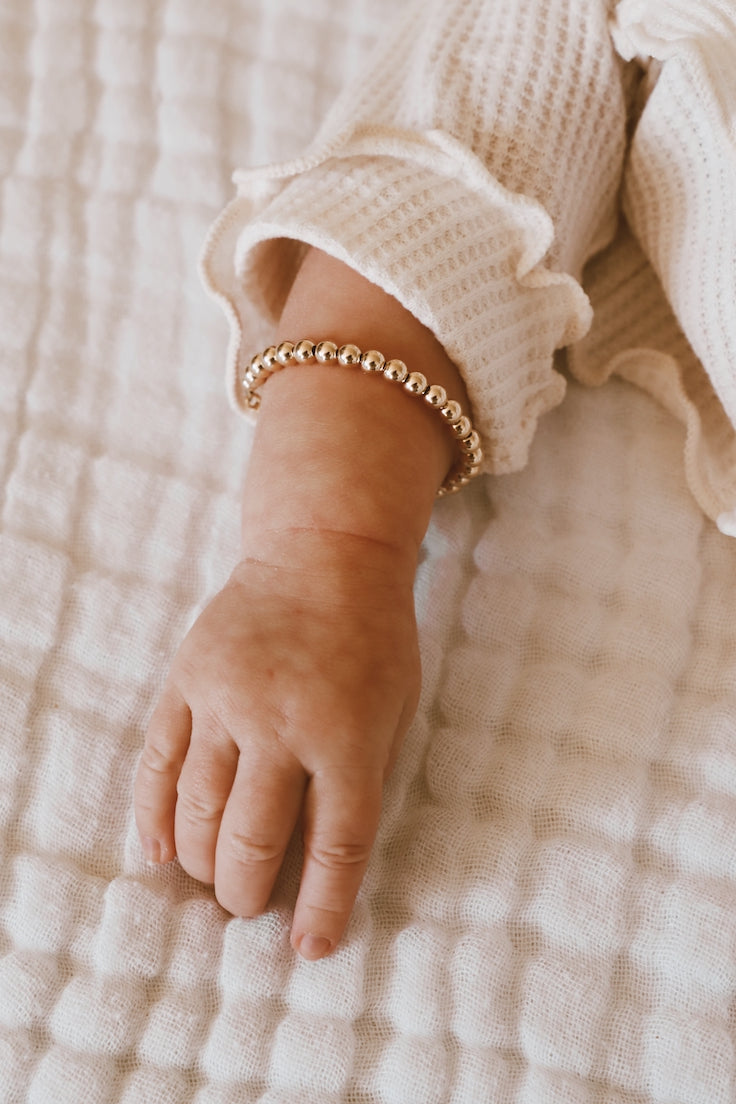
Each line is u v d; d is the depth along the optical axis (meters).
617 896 0.49
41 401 0.65
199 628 0.50
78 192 0.72
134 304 0.69
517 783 0.52
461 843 0.51
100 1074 0.45
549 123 0.58
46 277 0.70
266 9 0.77
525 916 0.49
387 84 0.62
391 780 0.52
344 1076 0.45
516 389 0.56
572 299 0.58
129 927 0.48
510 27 0.59
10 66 0.75
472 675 0.56
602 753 0.53
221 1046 0.46
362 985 0.47
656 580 0.58
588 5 0.58
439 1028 0.46
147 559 0.60
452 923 0.49
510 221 0.55
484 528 0.61
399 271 0.51
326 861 0.46
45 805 0.52
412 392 0.52
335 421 0.52
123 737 0.54
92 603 0.58
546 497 0.62
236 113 0.75
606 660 0.56
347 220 0.53
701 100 0.55
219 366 0.67
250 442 0.64
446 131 0.56
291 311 0.57
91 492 0.62
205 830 0.48
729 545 0.61
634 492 0.62
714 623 0.58
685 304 0.60
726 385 0.60
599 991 0.47
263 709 0.47
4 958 0.48
